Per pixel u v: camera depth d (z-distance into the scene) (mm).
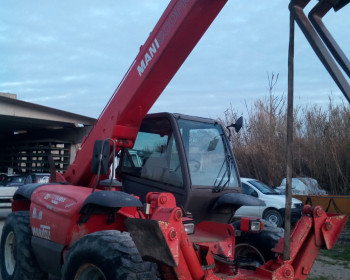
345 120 13703
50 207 4680
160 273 3541
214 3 3979
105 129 4965
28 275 5062
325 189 13891
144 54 4531
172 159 4457
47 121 20625
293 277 3729
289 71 3383
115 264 3500
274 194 12930
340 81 2885
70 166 5598
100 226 4434
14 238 5539
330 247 3926
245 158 16281
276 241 4891
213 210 4602
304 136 14648
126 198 3830
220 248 4078
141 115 4828
